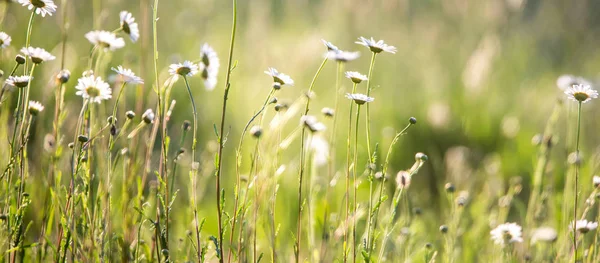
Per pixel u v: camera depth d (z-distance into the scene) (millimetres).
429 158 4719
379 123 5121
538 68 7180
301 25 7773
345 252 2176
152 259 2283
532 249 3264
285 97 5516
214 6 7879
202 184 3334
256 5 6793
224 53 6449
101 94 2090
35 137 3139
